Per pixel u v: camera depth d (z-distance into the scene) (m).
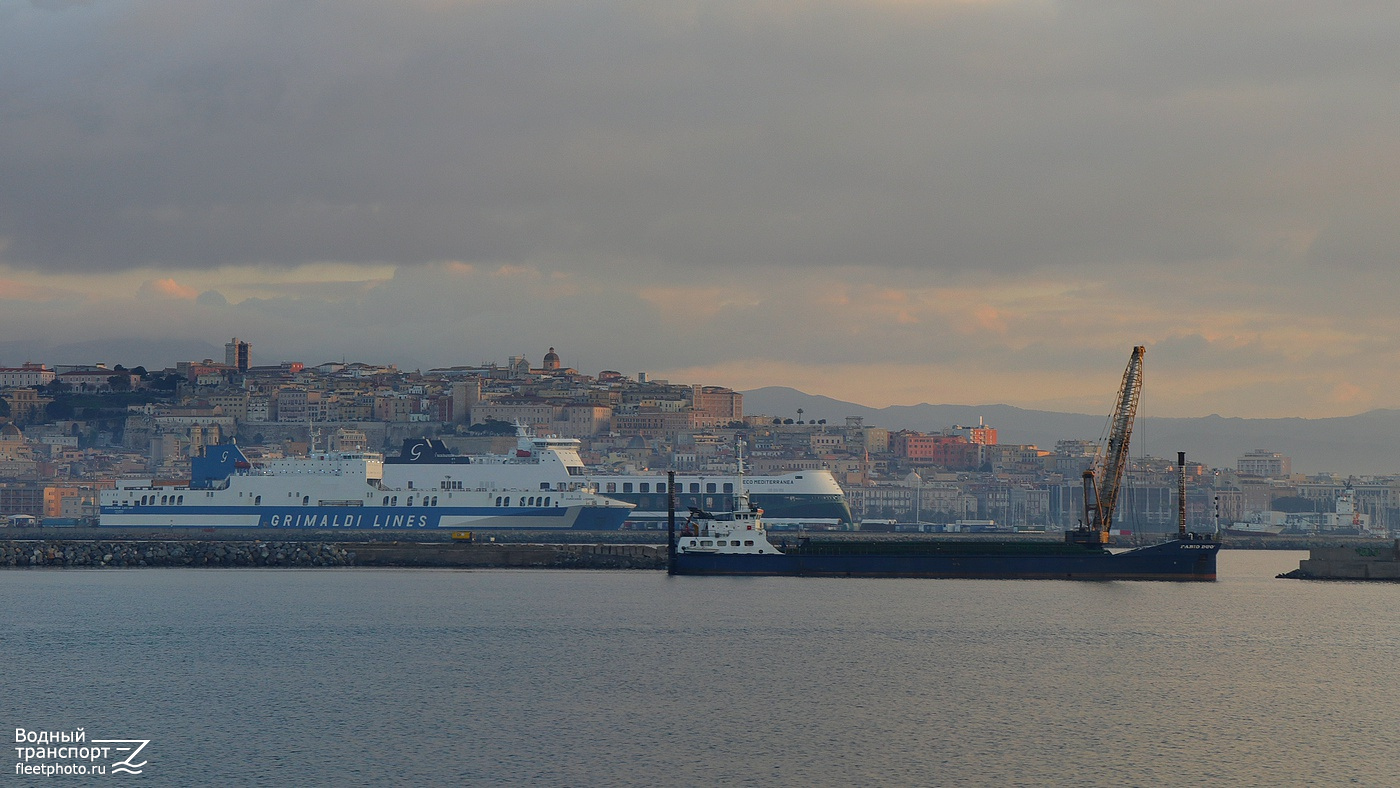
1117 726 152.88
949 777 133.00
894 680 176.00
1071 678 178.25
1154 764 138.12
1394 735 149.75
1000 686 172.75
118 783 131.00
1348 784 132.38
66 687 170.25
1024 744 144.88
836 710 158.88
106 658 188.62
